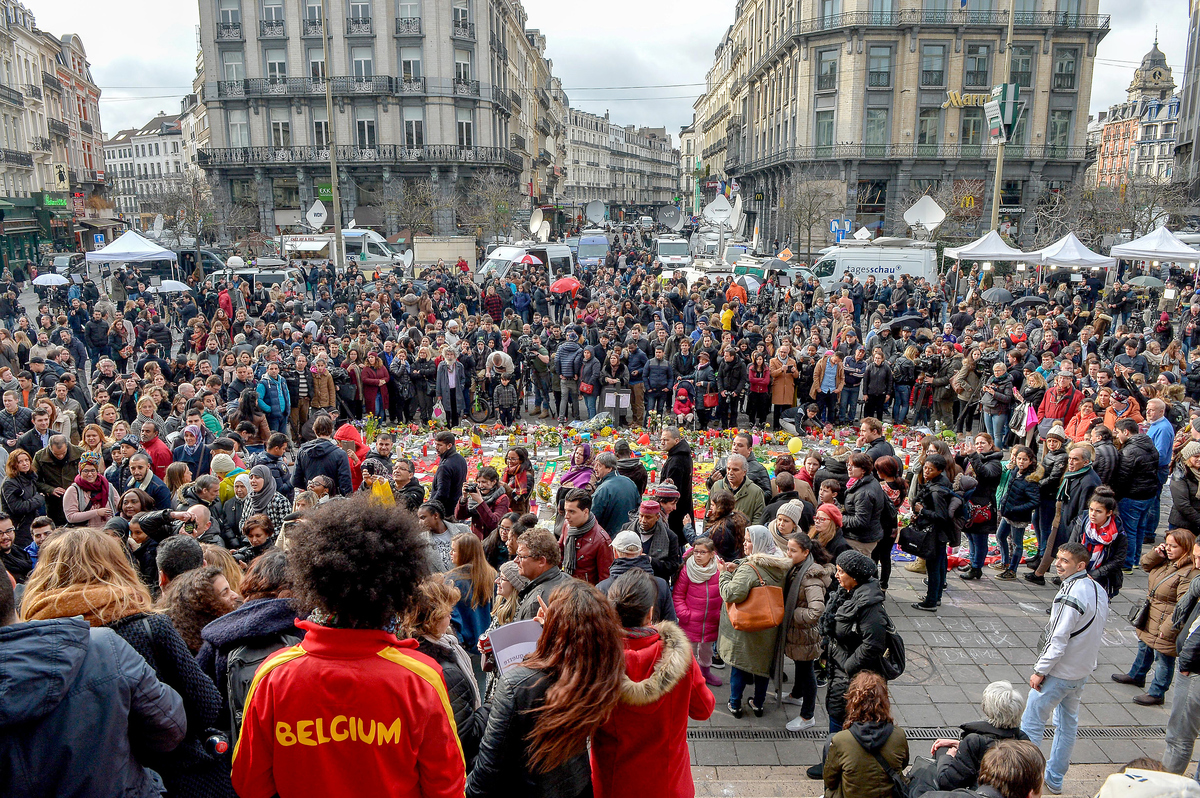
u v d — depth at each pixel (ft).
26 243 166.81
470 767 11.50
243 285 86.17
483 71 176.14
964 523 25.54
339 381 46.91
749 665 19.43
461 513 25.12
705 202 296.51
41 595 9.72
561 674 9.52
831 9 163.12
